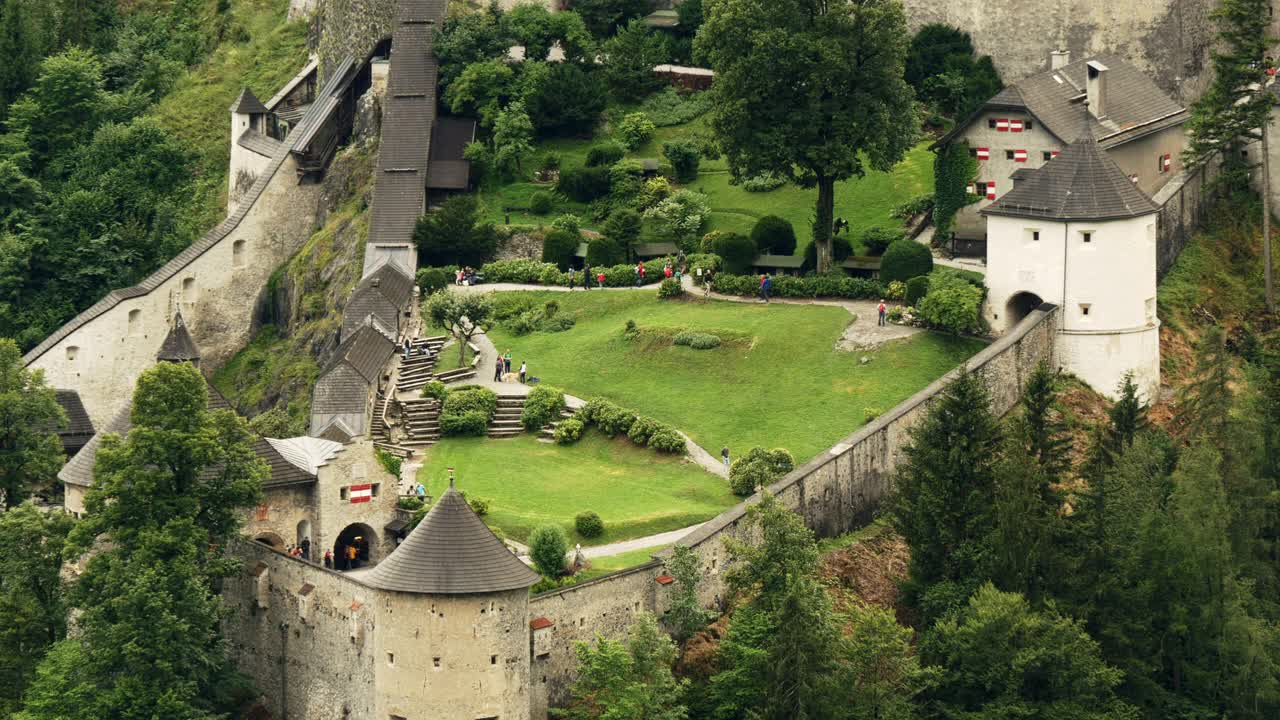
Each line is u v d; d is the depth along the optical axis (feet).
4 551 495.82
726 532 477.77
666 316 622.95
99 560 468.75
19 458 551.59
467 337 627.46
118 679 454.40
